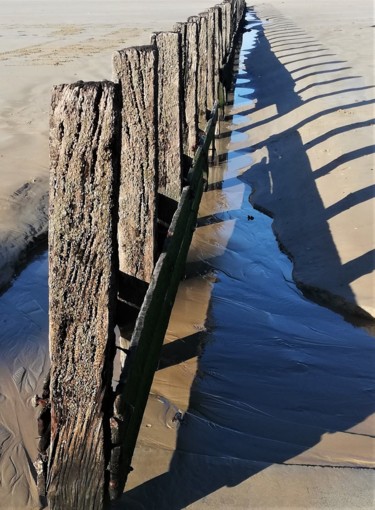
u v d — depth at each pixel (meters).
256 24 28.75
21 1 44.91
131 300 3.63
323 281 5.31
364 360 4.35
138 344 2.86
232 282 5.52
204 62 8.28
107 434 2.59
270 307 5.09
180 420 3.60
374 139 8.28
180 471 3.19
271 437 3.49
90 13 32.97
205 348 4.42
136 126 3.56
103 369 2.52
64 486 2.67
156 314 3.32
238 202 7.57
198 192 5.89
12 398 3.90
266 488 3.07
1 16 32.06
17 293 5.39
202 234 6.56
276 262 5.96
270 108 11.78
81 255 2.44
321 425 3.62
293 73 14.05
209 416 3.66
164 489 3.07
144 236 3.77
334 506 2.96
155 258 3.87
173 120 4.74
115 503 2.97
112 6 37.88
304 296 5.30
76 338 2.52
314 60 15.41
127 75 3.49
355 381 4.09
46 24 27.62
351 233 5.91
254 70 16.61
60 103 2.29
